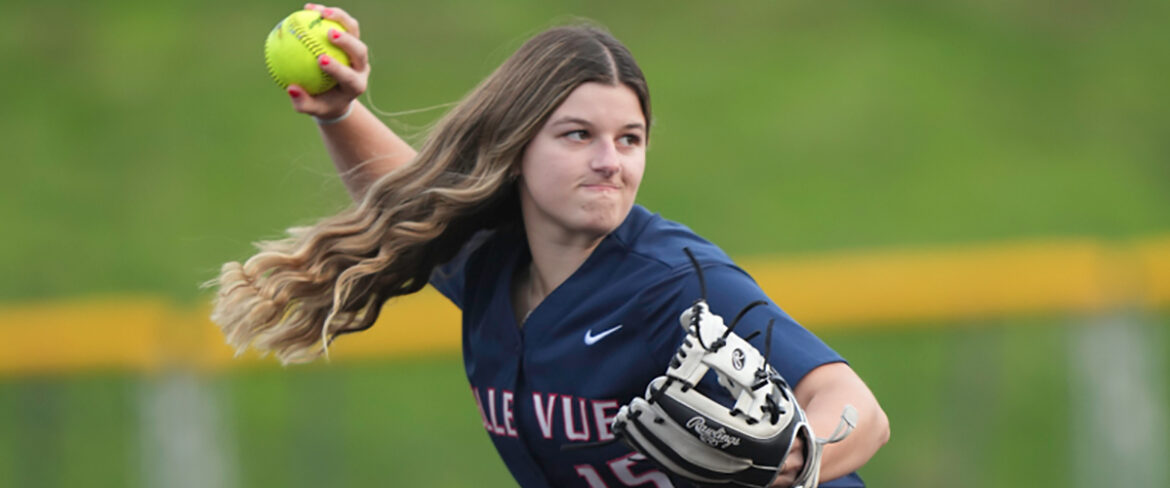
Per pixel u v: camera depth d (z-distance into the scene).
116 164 44.88
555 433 10.03
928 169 45.25
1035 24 54.69
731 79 50.22
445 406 32.34
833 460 8.05
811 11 55.06
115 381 29.17
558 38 9.37
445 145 10.04
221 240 40.72
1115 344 25.28
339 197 12.41
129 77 49.62
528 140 9.41
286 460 27.97
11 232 41.00
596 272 9.65
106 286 38.59
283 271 10.69
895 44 52.72
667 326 9.23
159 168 44.66
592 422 9.77
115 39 52.00
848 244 40.47
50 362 24.03
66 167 44.59
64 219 41.84
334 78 11.18
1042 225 42.22
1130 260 25.30
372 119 11.95
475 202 9.82
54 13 53.44
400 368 32.94
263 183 43.66
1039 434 29.55
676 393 7.45
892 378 31.47
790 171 44.78
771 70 50.88
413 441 30.89
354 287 10.75
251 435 28.52
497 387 10.38
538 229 9.92
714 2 55.53
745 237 41.03
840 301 24.83
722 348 7.54
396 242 10.34
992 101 49.59
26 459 27.78
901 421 30.14
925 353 31.61
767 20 54.38
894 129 47.28
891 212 42.56
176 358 24.39
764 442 7.44
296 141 45.94
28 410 27.88
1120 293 25.20
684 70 50.88
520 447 10.41
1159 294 25.28
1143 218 42.75
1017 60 52.31
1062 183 44.78
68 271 39.31
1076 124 48.62
